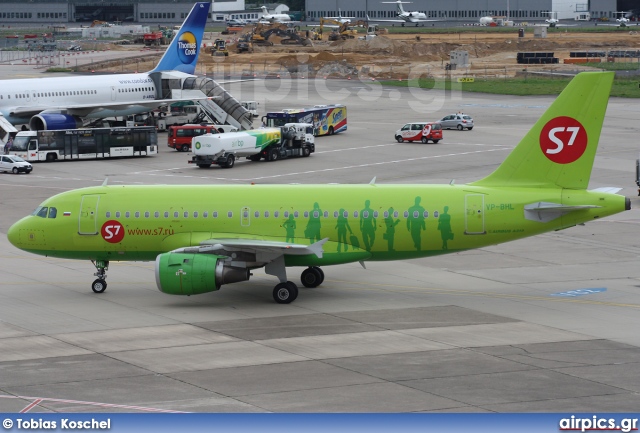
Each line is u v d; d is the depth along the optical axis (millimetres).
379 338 75625
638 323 80938
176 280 84938
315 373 66000
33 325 79812
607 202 86562
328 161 184250
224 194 90438
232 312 84375
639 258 108562
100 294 91750
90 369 66938
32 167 176625
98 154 189375
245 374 65750
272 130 186625
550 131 86875
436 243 88188
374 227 88250
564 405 59219
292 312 84438
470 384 63594
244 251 86000
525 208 86812
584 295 91312
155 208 90188
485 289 94000
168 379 64625
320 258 87250
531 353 71375
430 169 172875
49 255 92875
